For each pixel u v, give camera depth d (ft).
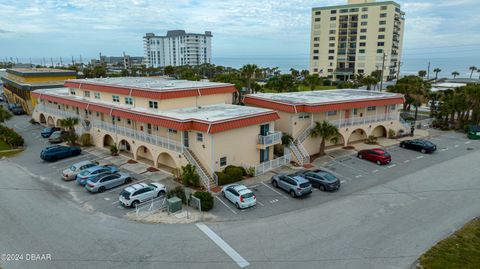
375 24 433.48
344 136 129.70
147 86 121.08
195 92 117.39
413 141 128.98
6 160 119.75
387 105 146.10
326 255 58.29
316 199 83.15
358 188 90.27
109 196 85.92
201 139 94.38
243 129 100.32
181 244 62.13
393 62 457.27
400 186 91.20
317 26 482.69
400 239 63.46
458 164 109.91
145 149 116.78
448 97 172.86
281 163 108.78
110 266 55.57
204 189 89.25
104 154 124.26
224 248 60.70
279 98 131.54
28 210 77.56
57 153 118.11
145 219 72.43
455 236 64.13
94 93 141.38
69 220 72.33
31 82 216.54
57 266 55.62
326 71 483.92
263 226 69.10
